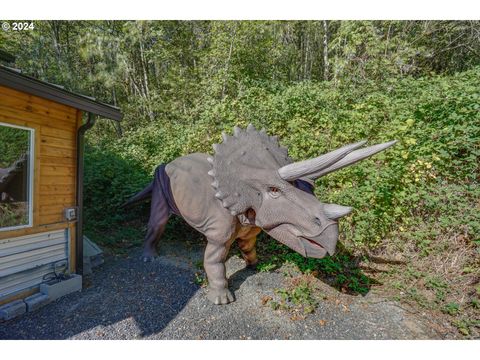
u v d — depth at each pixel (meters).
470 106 4.78
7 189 3.36
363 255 4.29
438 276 3.75
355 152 2.48
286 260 4.38
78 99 3.61
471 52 10.20
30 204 3.43
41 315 3.17
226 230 3.46
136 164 7.76
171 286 3.81
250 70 10.98
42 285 3.47
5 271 3.23
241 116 6.76
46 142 3.60
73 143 3.99
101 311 3.27
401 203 4.44
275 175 2.89
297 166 2.75
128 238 5.61
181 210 4.05
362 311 3.29
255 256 4.22
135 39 12.45
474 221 3.92
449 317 3.16
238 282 3.88
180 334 2.94
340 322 3.12
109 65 12.27
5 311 3.05
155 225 4.60
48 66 11.30
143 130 9.84
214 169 3.12
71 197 3.95
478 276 3.61
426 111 5.43
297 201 2.78
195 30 13.40
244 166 3.05
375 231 4.38
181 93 12.20
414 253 4.20
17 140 3.37
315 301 3.46
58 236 3.78
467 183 4.48
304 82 8.43
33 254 3.49
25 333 2.88
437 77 7.02
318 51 13.46
